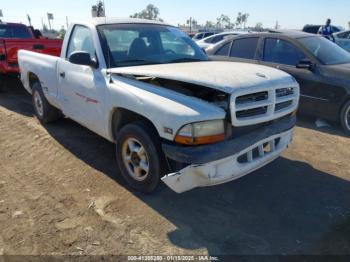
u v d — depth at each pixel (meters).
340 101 5.57
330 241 2.95
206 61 4.43
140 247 2.87
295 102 3.72
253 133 3.25
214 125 2.96
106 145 4.99
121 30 4.30
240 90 2.98
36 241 2.93
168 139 3.05
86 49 4.34
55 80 5.00
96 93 3.95
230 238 2.98
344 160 4.56
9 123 6.04
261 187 3.83
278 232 3.06
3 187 3.81
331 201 3.55
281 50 6.44
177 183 3.04
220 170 3.04
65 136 5.34
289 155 4.71
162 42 4.50
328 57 6.04
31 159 4.54
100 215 3.29
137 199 3.56
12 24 10.40
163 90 3.28
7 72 7.64
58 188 3.79
